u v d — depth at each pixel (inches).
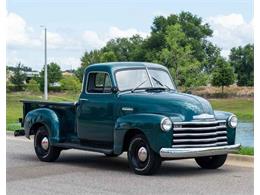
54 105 556.4
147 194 389.1
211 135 461.7
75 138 535.5
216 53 3009.4
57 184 427.5
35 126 563.5
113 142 491.8
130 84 494.9
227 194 388.8
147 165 457.4
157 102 461.1
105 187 414.3
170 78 518.3
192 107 456.1
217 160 492.1
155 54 3004.4
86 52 3004.4
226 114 482.9
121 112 480.7
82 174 473.4
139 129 455.8
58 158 576.1
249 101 2632.9
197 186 417.1
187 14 3125.0
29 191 401.1
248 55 2915.8
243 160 543.2
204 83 2662.4
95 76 510.6
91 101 507.8
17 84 2819.9
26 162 545.6
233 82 2805.1
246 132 1299.2
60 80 2763.3
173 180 441.4
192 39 2967.5
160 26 3134.8
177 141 445.4
